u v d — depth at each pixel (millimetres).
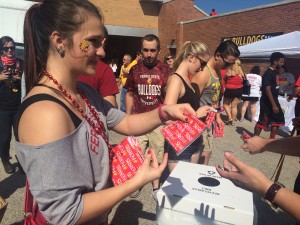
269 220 2926
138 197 3223
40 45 1018
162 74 3215
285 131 6848
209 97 2812
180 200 1433
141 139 3066
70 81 1072
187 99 2346
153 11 17875
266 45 8156
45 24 975
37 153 867
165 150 2547
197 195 1463
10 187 3262
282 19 10531
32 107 919
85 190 1015
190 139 1329
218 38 13781
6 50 3291
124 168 1177
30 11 1059
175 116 1360
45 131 883
